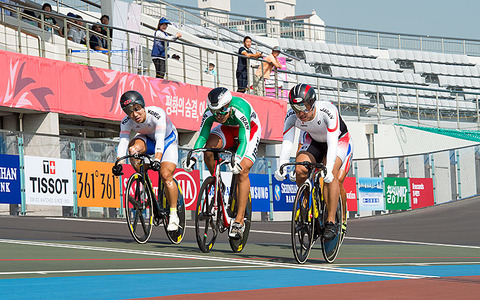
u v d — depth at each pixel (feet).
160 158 22.26
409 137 80.38
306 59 111.65
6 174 35.24
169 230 23.31
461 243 34.50
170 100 50.70
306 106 19.43
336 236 20.16
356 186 58.18
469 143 84.84
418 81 121.60
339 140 21.08
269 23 115.65
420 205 64.95
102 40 53.21
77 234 27.45
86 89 44.88
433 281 15.40
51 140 38.14
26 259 17.53
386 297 12.55
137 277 14.55
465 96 124.06
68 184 38.65
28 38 46.68
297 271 17.02
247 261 19.21
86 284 13.20
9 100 39.93
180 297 11.82
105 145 41.78
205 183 21.31
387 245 30.63
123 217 42.09
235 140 22.58
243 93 56.75
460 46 129.29
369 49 124.36
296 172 20.97
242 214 21.57
